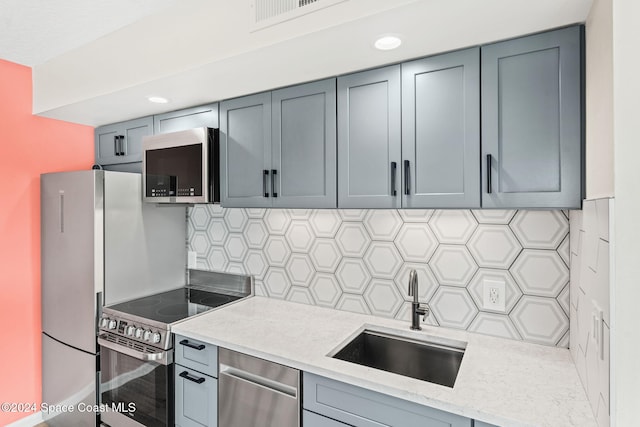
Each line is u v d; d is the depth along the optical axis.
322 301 2.07
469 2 1.06
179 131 2.04
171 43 1.65
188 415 1.71
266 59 1.47
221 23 1.49
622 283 0.86
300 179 1.74
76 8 1.67
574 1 1.05
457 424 1.09
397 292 1.83
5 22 1.79
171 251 2.49
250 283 2.33
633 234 0.85
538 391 1.15
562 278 1.45
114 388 1.98
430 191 1.42
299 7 1.29
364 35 1.27
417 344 1.65
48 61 2.25
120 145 2.52
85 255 2.06
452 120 1.37
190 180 2.00
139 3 1.65
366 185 1.56
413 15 1.14
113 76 1.89
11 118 2.29
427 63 1.42
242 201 1.93
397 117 1.48
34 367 2.39
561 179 1.19
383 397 1.21
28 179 2.37
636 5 0.85
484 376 1.24
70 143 2.57
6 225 2.27
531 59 1.24
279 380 1.42
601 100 0.97
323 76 1.65
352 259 1.96
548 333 1.49
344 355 1.57
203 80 1.71
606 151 0.93
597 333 0.99
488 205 1.30
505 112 1.28
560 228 1.45
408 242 1.80
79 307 2.10
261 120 1.86
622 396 0.86
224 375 1.58
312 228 2.09
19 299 2.33
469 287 1.65
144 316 1.91
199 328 1.72
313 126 1.70
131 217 2.22
